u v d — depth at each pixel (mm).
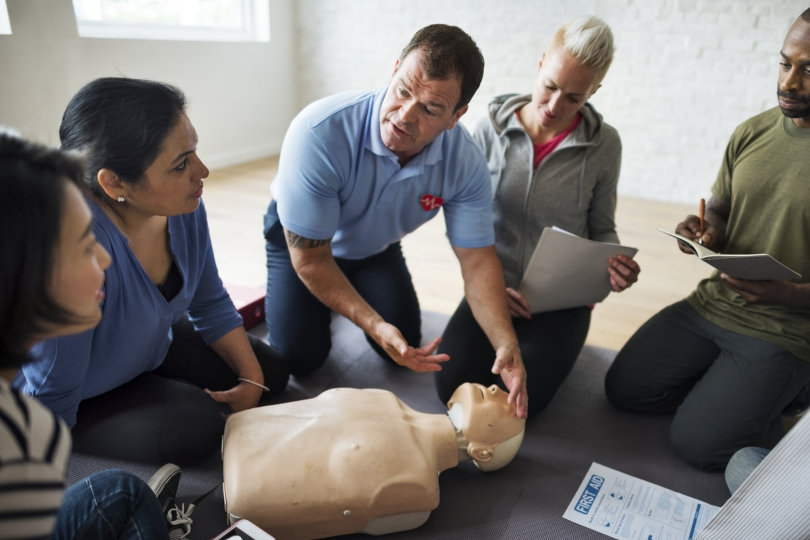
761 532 1037
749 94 3797
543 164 1731
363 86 4727
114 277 1163
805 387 1647
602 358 2059
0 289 550
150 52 3529
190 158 1140
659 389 1708
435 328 2184
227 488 1193
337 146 1417
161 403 1349
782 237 1507
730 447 1490
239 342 1536
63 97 2869
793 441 964
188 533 1205
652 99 4027
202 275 1468
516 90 4297
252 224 3189
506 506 1379
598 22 1504
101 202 1152
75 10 2984
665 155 4117
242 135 4461
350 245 1733
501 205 1788
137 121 1042
